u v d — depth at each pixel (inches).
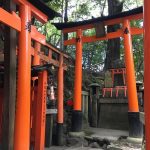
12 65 90.3
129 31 158.9
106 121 196.2
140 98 175.5
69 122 179.2
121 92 196.5
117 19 162.1
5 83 89.4
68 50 365.1
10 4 88.4
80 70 170.1
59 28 176.1
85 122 193.8
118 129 189.2
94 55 379.6
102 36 166.6
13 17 86.3
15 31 93.6
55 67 165.3
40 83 108.0
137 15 156.4
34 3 94.9
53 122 159.0
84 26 171.5
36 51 137.6
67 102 191.0
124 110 191.6
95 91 205.2
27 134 86.7
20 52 89.3
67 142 153.8
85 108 197.3
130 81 154.9
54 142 151.3
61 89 161.5
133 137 149.3
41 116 106.2
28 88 88.8
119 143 146.9
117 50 248.8
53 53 164.9
